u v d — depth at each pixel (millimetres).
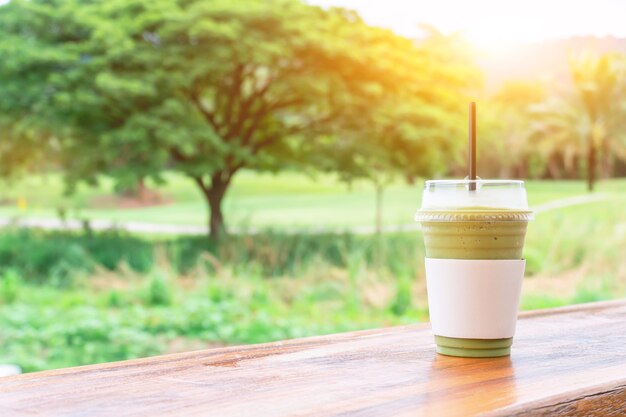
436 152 14617
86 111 12734
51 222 23906
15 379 836
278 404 732
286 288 9992
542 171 34938
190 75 12609
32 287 10906
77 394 769
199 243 13625
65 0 13188
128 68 12859
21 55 12109
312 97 13867
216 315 7941
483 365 920
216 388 795
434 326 995
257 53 12352
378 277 10094
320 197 35281
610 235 11008
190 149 12102
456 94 15328
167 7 13086
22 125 13195
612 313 1355
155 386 802
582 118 30734
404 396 764
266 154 14984
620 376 859
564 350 1017
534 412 748
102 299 9516
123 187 12602
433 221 971
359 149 14281
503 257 957
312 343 1066
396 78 13906
